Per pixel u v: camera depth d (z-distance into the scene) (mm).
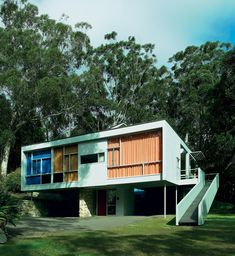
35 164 34031
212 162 45688
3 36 41562
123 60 55875
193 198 26281
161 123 27250
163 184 29203
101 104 49719
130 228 19891
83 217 28469
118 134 28953
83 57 46125
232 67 36188
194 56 55781
